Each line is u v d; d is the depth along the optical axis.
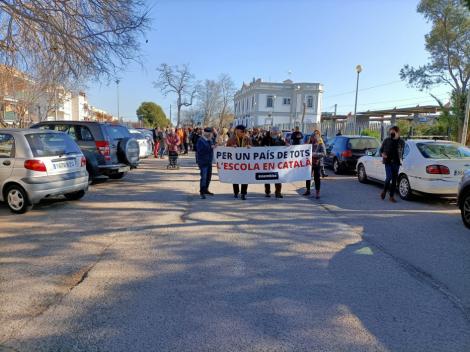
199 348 3.15
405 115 30.38
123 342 3.23
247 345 3.20
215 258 5.30
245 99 77.44
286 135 21.80
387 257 5.40
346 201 9.53
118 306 3.86
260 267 4.97
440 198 10.00
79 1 9.22
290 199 9.74
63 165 8.18
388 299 4.08
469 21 26.22
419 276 4.72
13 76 11.55
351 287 4.37
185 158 23.05
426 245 5.97
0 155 7.77
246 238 6.25
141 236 6.32
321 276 4.69
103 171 11.06
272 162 9.65
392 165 9.41
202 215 7.84
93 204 8.87
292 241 6.11
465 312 3.81
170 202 9.20
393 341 3.28
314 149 9.96
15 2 8.38
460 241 6.20
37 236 6.27
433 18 27.38
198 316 3.67
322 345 3.21
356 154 14.67
